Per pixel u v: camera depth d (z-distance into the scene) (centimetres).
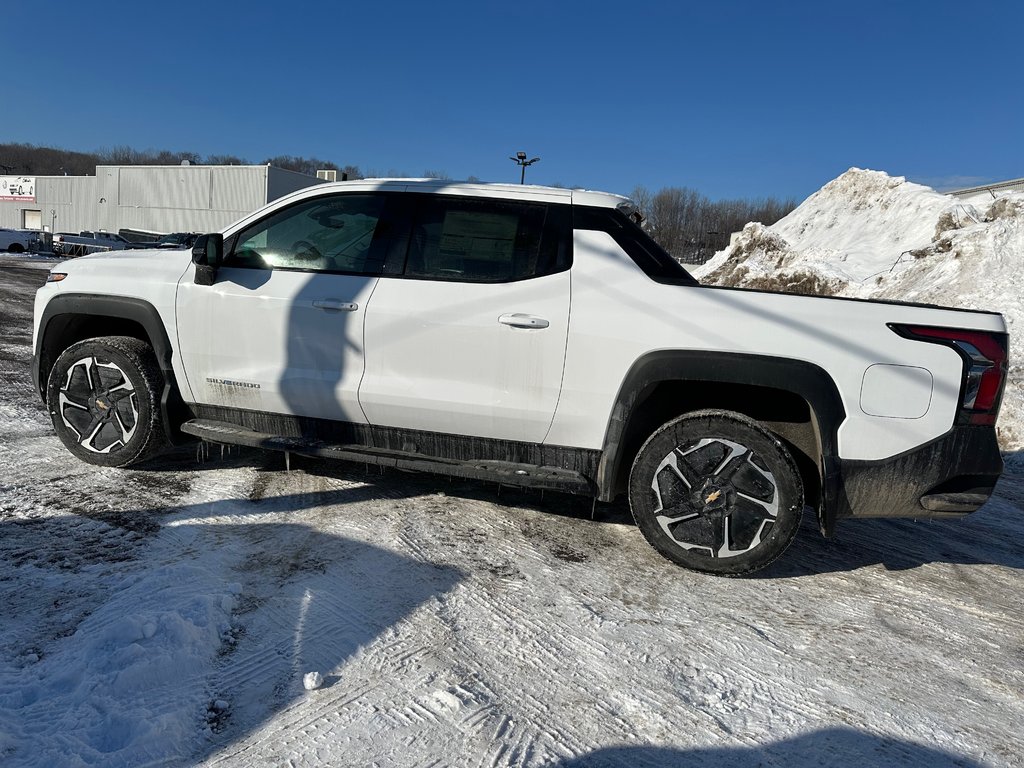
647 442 311
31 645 221
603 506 394
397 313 328
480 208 334
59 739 179
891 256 1783
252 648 230
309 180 4722
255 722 196
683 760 193
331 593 270
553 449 326
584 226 324
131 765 174
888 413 285
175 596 250
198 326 360
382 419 341
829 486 289
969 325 282
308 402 347
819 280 1575
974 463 284
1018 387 712
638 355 303
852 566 343
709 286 309
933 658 258
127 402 376
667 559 318
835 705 224
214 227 4519
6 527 308
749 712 217
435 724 201
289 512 346
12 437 443
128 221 4803
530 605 275
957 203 1667
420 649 239
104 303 373
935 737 211
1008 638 277
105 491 358
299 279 346
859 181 2355
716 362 295
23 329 957
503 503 384
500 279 324
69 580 263
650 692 224
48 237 3334
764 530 299
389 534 329
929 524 415
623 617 272
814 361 288
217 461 417
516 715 208
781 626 274
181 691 204
